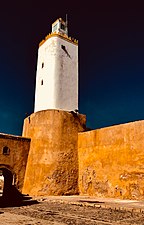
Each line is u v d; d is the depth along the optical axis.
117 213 9.12
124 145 15.54
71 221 7.48
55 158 18.03
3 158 18.12
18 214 9.14
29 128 20.45
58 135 18.69
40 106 21.75
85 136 18.80
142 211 9.23
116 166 15.68
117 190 15.16
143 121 14.80
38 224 6.97
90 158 17.80
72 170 18.27
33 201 13.81
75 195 17.56
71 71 22.69
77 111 20.94
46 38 23.58
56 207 11.17
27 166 18.97
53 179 17.47
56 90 21.02
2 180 29.69
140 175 14.14
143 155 14.24
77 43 24.20
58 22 24.81
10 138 18.83
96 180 16.81
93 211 9.70
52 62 21.89
